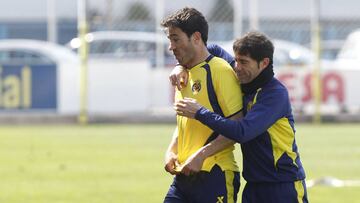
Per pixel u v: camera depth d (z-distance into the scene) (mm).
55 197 26547
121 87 51812
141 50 59031
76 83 51812
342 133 45656
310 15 61469
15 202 25797
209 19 57000
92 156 36219
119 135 44562
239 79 16391
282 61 56000
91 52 58250
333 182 29125
